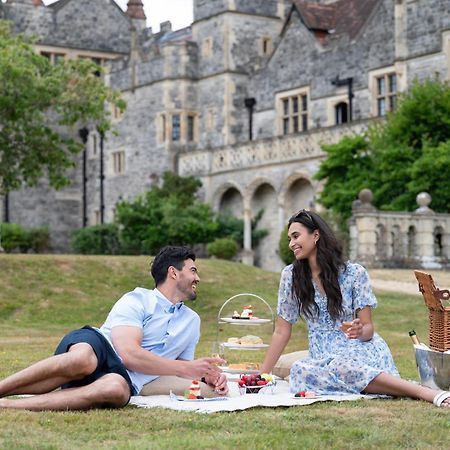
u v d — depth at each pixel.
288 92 47.16
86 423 8.55
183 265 10.12
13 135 34.66
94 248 50.38
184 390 9.98
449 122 33.34
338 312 10.30
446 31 38.09
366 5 45.25
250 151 45.25
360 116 43.12
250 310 12.04
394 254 30.41
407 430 8.40
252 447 7.70
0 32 34.34
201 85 51.38
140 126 53.62
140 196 46.19
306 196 43.09
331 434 8.23
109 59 59.06
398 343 17.77
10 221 57.31
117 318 9.87
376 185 34.62
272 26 50.53
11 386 9.20
